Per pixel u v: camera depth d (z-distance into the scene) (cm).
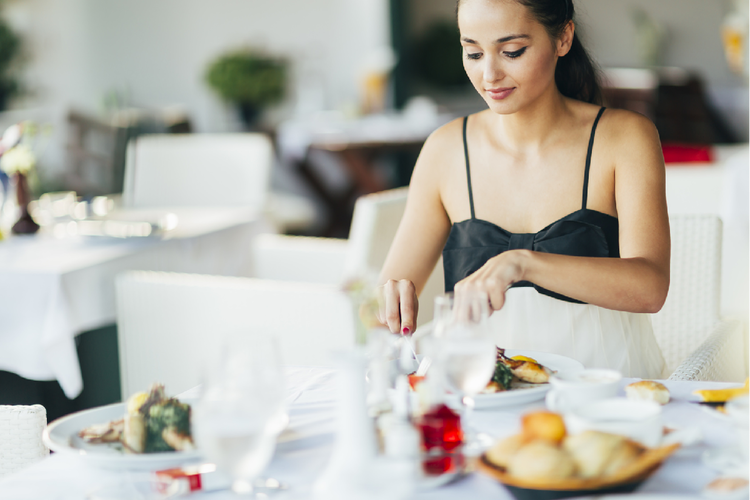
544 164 159
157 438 89
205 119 811
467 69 148
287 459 90
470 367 87
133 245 235
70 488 84
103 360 238
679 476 80
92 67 785
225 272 272
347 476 69
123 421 95
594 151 157
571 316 155
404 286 133
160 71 804
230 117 802
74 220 269
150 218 277
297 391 115
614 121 157
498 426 96
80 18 777
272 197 514
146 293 213
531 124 158
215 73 706
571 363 116
